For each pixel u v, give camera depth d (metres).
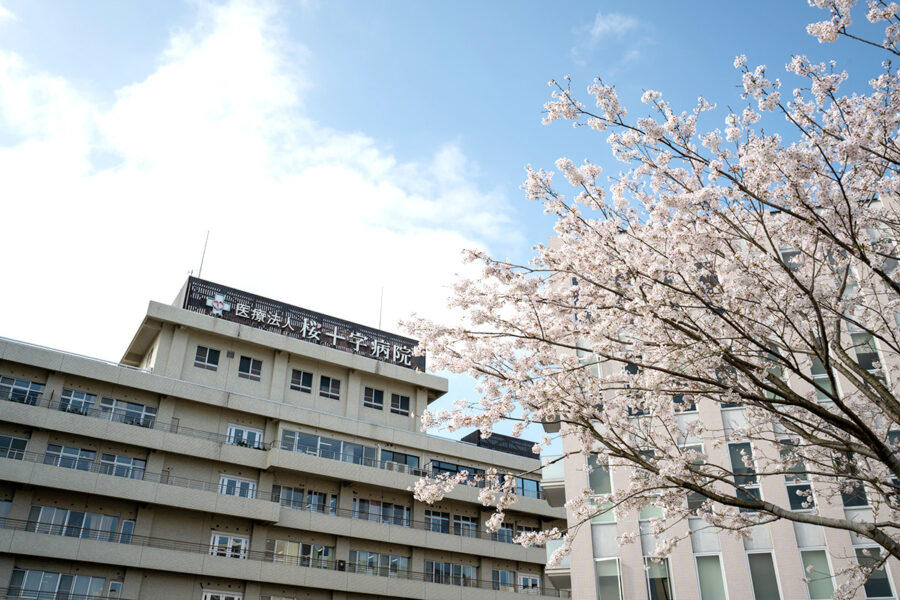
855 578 11.66
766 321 10.91
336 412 40.62
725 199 10.09
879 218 10.57
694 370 9.88
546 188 10.70
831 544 19.64
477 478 11.61
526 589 42.34
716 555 20.83
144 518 31.75
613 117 9.62
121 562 29.64
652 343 10.01
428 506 41.12
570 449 23.94
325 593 35.06
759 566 20.28
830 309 10.02
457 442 43.19
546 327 10.73
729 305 9.91
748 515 11.27
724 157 10.08
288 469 35.66
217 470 34.69
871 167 9.90
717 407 21.97
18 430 30.58
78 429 31.11
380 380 43.22
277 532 35.16
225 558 32.16
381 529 37.75
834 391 8.70
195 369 36.66
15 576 28.09
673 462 9.37
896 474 8.56
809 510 19.03
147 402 34.28
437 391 44.97
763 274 10.42
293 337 41.56
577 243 10.76
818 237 9.96
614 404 11.47
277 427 37.12
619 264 9.80
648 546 21.66
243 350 38.75
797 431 10.00
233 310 40.09
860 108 9.07
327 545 36.66
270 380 38.94
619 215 11.08
